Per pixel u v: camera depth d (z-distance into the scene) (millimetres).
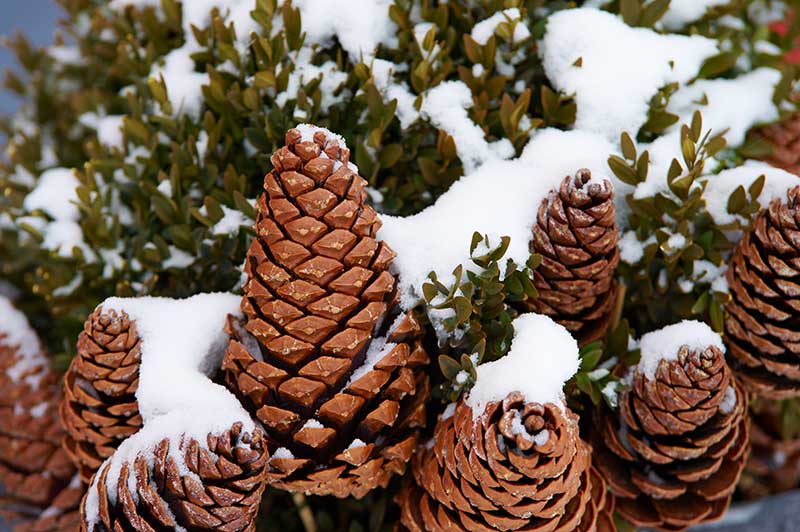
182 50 889
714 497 818
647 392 801
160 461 760
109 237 875
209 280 862
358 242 769
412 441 793
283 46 847
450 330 796
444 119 844
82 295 887
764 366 832
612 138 846
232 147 871
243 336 795
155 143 868
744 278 818
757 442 947
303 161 762
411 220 815
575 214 791
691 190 837
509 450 753
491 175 828
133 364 798
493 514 766
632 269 849
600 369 809
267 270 765
